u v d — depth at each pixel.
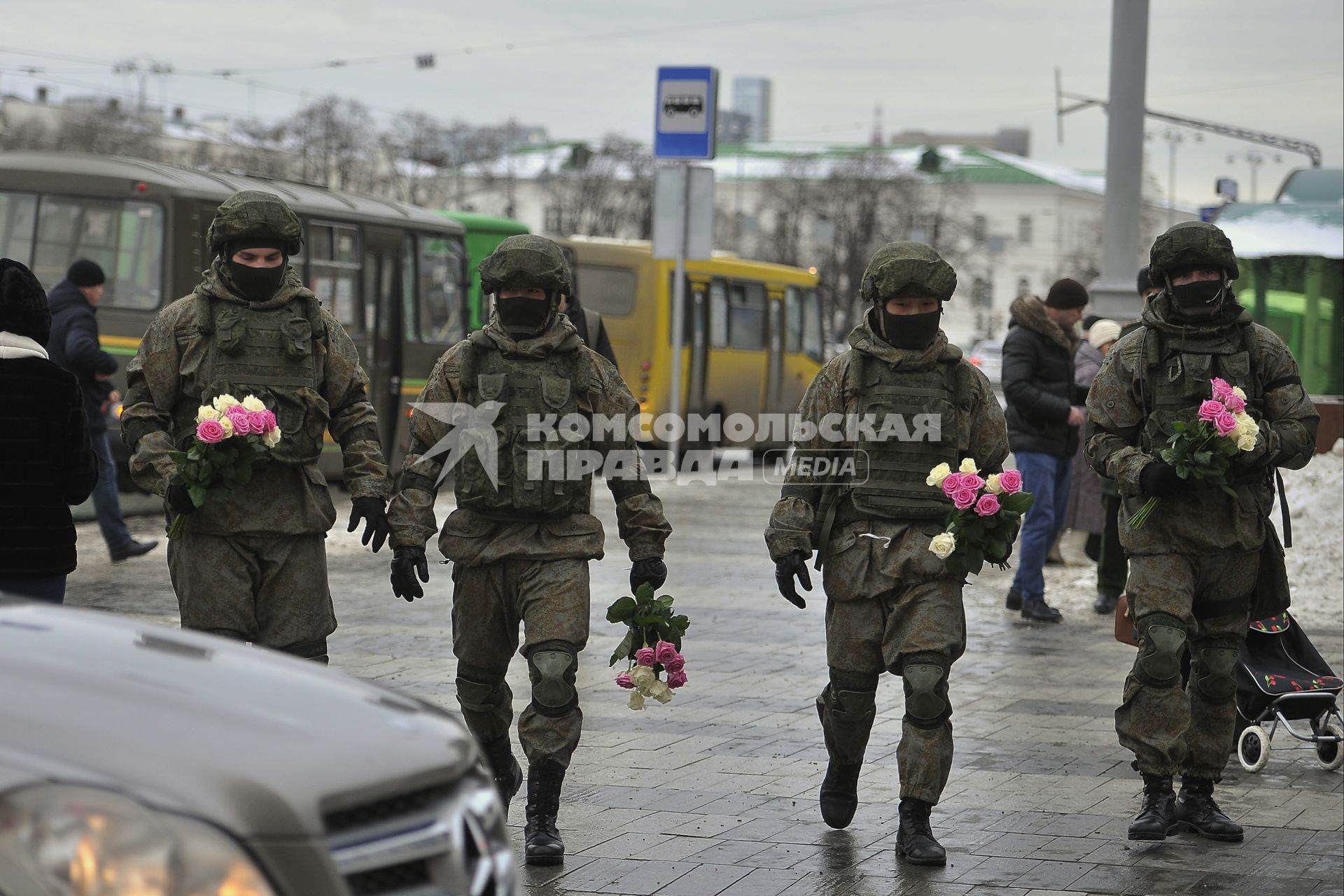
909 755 12.56
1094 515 27.62
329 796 6.24
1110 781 15.09
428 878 6.43
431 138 176.75
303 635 12.79
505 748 13.32
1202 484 12.82
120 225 35.31
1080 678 20.02
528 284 12.68
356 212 40.41
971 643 22.42
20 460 12.72
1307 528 26.69
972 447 13.05
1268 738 15.63
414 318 43.09
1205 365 13.15
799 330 66.88
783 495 13.20
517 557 12.56
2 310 12.88
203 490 12.11
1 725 6.16
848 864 12.43
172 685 6.96
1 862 5.69
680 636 12.87
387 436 42.00
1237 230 36.69
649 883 11.88
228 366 12.61
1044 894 11.78
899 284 12.68
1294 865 12.56
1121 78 35.41
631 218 188.50
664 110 42.19
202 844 5.88
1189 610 13.16
